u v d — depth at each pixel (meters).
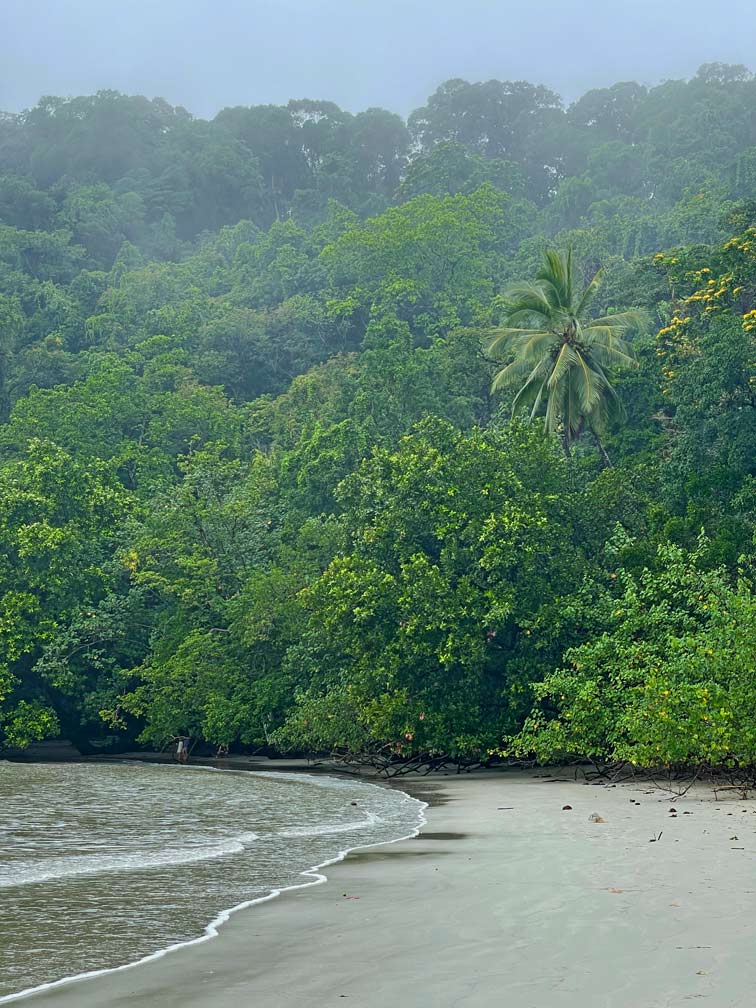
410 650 29.30
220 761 38.84
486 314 77.69
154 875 12.23
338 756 33.00
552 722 25.45
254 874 12.16
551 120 161.62
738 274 47.62
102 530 47.44
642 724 21.45
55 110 167.00
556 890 10.04
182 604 43.38
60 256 122.25
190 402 73.88
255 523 47.34
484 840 14.71
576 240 100.62
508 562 29.56
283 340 94.44
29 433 66.50
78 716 45.59
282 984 7.02
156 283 107.31
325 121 167.00
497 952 7.55
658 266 57.06
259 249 120.06
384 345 69.38
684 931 7.93
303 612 38.72
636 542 31.27
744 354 38.53
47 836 16.33
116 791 24.98
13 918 9.73
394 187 160.38
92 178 150.50
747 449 37.62
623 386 47.09
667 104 147.38
